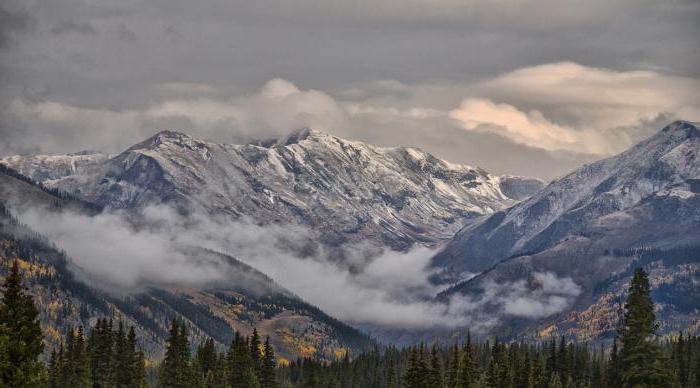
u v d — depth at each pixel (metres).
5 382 149.12
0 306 153.25
